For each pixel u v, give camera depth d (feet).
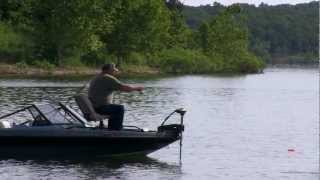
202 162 79.15
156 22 447.83
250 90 239.30
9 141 77.20
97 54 409.08
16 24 394.11
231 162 79.61
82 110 79.71
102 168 73.46
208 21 647.56
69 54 389.19
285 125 118.93
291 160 81.61
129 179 68.39
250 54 581.94
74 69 371.15
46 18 386.93
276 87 267.59
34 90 195.31
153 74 401.90
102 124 81.25
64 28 382.83
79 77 310.04
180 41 562.66
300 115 139.74
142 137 78.69
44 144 77.77
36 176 68.64
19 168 72.33
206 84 279.49
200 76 390.63
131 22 436.35
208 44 583.17
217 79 347.36
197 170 74.28
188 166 76.43
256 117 133.28
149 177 69.72
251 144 93.81
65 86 222.07
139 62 442.50
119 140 78.38
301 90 246.47
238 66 532.73
